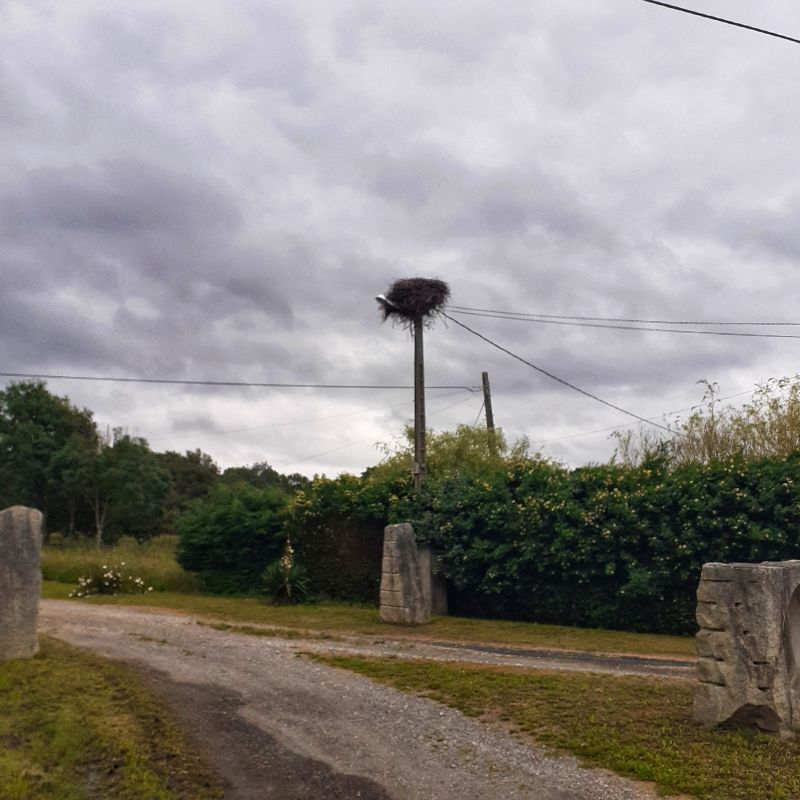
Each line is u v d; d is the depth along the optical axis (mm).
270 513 24188
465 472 21781
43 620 15680
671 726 9023
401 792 7445
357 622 17922
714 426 24969
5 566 11383
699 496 16922
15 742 8141
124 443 46781
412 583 18141
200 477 65312
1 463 45375
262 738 8812
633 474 18531
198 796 7301
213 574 24109
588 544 17906
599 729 8859
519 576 19109
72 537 45750
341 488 22844
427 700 10234
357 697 10375
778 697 8664
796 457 16734
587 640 15852
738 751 8227
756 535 15992
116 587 22656
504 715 9508
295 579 21891
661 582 17250
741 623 8898
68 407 48375
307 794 7414
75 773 7609
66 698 9477
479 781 7652
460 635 16375
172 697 10086
